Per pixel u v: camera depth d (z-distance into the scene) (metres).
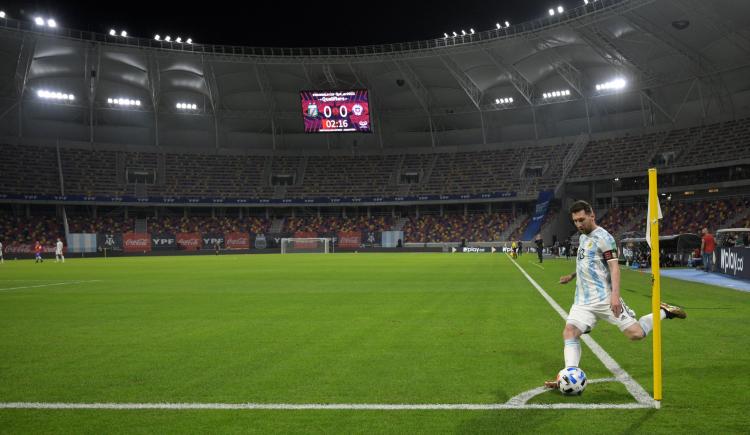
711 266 25.81
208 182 71.62
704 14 46.72
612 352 7.50
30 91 63.97
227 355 7.63
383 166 75.00
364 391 5.75
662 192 59.03
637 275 24.48
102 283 21.17
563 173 65.19
